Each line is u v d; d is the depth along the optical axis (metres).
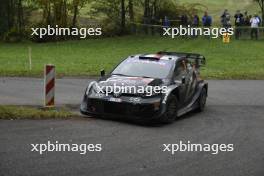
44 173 7.84
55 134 10.39
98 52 32.44
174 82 12.84
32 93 16.30
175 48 33.91
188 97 13.61
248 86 19.58
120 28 43.66
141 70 13.07
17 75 20.80
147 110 11.91
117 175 7.91
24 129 10.71
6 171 7.86
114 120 12.34
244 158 9.24
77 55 30.58
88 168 8.20
